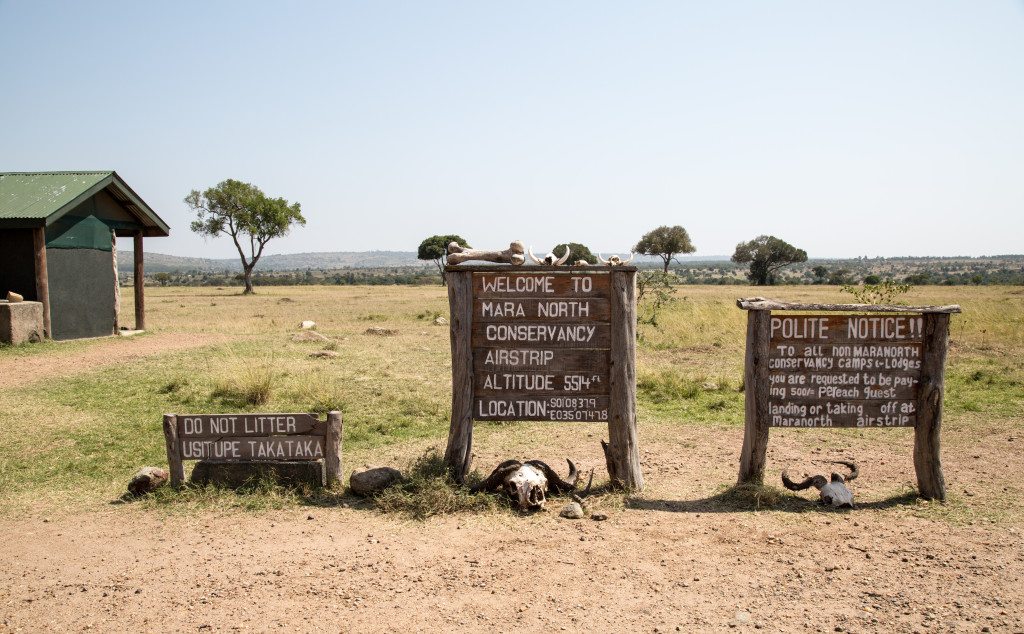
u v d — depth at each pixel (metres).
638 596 4.83
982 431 9.68
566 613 4.61
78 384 12.32
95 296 19.70
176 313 33.53
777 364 6.93
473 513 6.45
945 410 10.93
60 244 18.39
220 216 60.66
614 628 4.42
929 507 6.60
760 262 95.56
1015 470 7.87
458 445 7.17
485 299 7.15
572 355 7.12
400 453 8.66
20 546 5.75
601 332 7.10
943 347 6.82
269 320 27.48
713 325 22.75
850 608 4.65
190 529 6.09
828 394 6.93
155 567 5.32
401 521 6.25
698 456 8.64
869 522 6.20
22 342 16.94
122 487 7.27
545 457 8.55
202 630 4.41
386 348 18.12
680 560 5.41
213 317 30.31
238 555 5.54
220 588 4.97
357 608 4.68
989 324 21.97
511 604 4.73
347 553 5.57
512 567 5.30
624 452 7.06
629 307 7.04
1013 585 4.95
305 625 4.47
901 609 4.63
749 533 5.95
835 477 6.84
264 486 6.85
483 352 7.18
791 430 10.07
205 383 12.48
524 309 7.13
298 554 5.55
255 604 4.74
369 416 10.51
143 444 8.89
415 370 14.52
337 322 27.55
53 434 9.23
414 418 10.41
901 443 9.27
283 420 6.94
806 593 4.86
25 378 12.82
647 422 10.52
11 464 8.02
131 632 4.39
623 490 7.04
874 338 6.89
